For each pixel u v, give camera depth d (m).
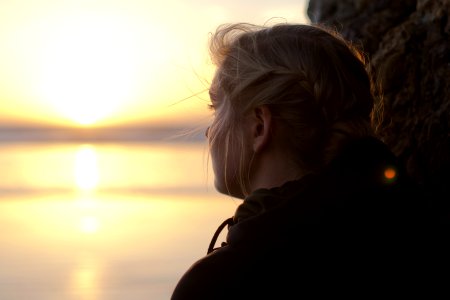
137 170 34.06
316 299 0.96
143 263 9.52
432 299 1.00
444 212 1.67
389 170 1.03
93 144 90.94
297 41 1.07
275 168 1.07
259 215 1.01
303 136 1.04
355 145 1.04
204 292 0.98
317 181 1.02
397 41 1.82
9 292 7.77
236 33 1.16
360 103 1.06
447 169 1.67
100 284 8.22
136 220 14.41
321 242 0.97
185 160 45.59
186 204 17.53
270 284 0.97
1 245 11.29
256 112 1.06
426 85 1.73
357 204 0.99
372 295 0.97
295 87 1.04
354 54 1.12
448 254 1.05
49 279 8.53
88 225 13.78
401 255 0.99
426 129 1.71
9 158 48.59
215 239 1.14
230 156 1.11
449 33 1.70
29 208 17.33
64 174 31.03
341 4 2.13
